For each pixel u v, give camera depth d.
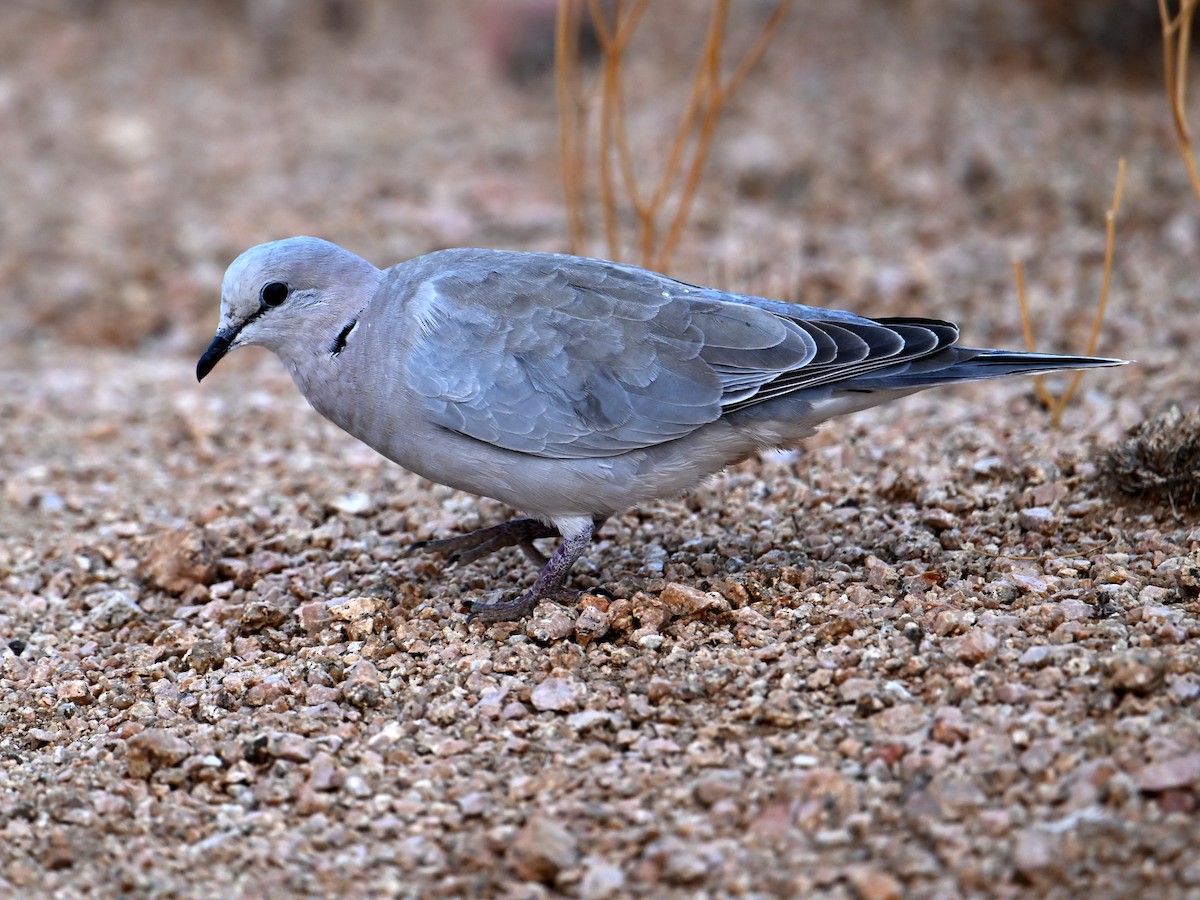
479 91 26.70
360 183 22.39
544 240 19.77
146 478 14.13
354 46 29.38
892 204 20.55
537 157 22.92
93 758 8.91
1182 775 7.40
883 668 8.85
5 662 10.35
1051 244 18.88
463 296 9.94
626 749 8.49
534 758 8.46
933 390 15.23
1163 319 16.14
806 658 9.10
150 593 11.41
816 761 8.07
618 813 7.79
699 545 11.18
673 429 9.76
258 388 16.92
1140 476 10.95
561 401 9.71
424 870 7.60
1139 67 24.50
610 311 9.88
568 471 9.81
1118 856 7.09
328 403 10.25
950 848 7.29
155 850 7.93
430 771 8.40
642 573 10.73
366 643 9.97
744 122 23.55
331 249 10.10
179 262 20.52
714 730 8.43
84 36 29.33
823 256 18.89
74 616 11.12
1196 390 13.79
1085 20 24.64
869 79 25.11
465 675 9.41
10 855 7.96
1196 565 9.64
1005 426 13.43
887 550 10.77
